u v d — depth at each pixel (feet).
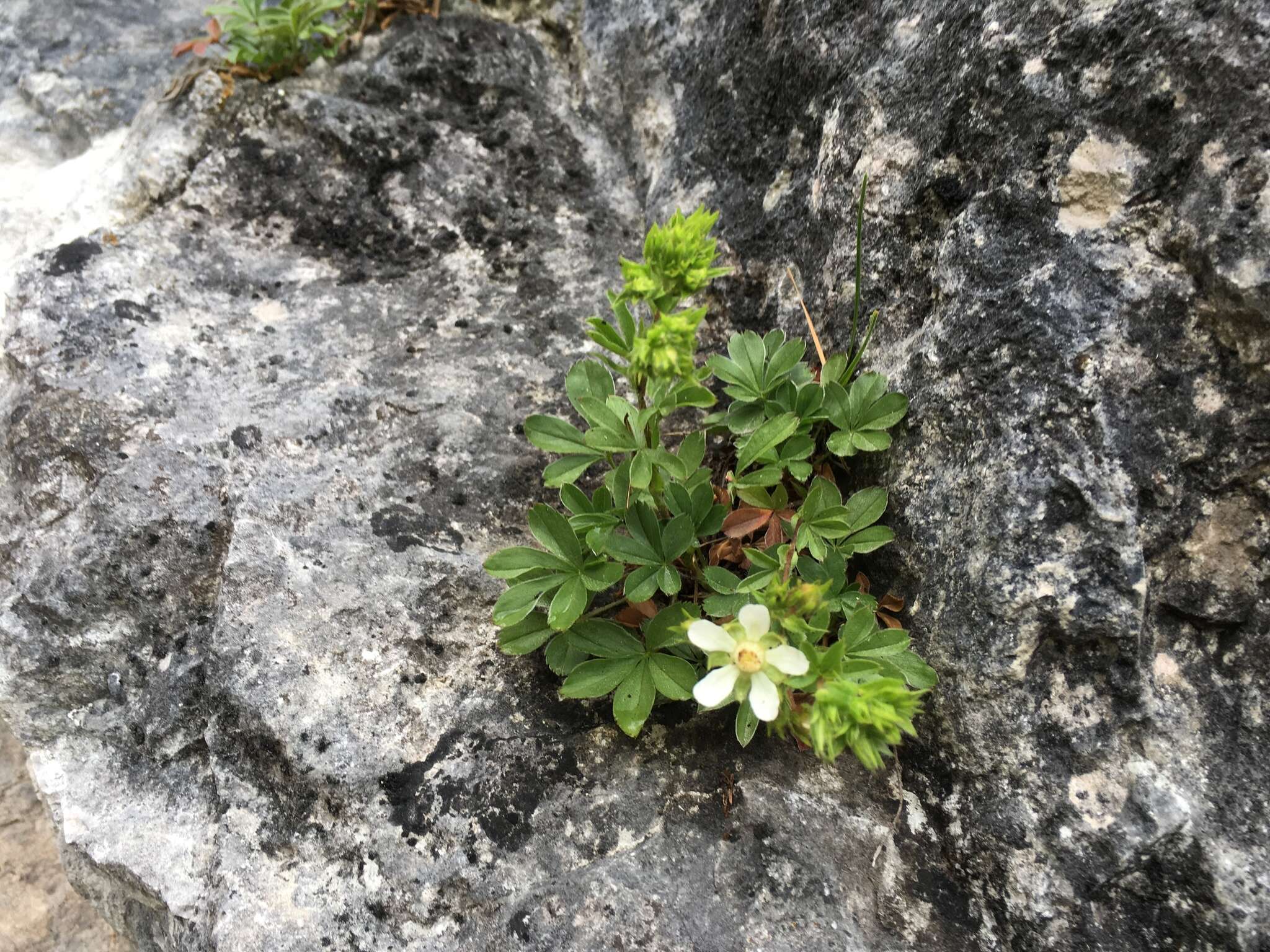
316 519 0.68
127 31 1.29
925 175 0.62
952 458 0.59
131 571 0.66
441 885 0.58
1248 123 0.50
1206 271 0.52
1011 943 0.56
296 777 0.61
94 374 0.72
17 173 1.09
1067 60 0.55
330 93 0.90
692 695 0.59
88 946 0.93
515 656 0.66
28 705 0.68
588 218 0.88
